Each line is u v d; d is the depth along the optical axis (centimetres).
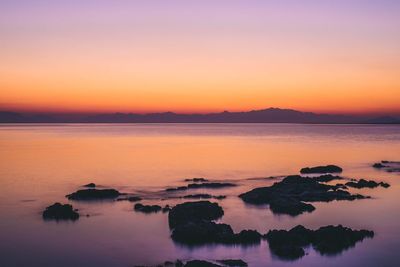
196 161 9000
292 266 3027
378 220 4181
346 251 3309
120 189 5756
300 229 3562
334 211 4509
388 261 3138
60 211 4366
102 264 3112
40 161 8800
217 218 4234
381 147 12688
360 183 5972
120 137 18300
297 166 8275
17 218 4278
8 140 15625
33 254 3316
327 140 16162
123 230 3875
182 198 5159
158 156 9962
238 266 2988
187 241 3534
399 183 6244
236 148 12288
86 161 8881
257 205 4784
